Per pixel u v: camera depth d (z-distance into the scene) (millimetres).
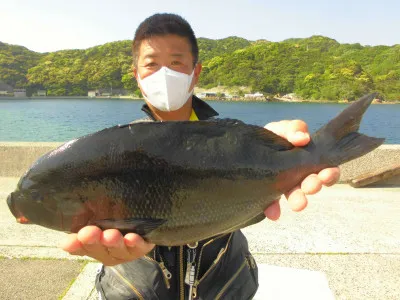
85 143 595
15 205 624
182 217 612
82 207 596
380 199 2176
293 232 1713
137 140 592
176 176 601
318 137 672
